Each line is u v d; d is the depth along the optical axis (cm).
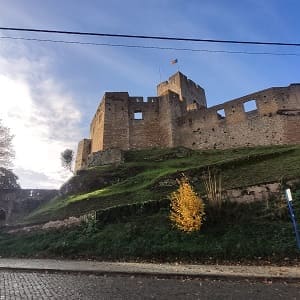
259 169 2933
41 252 2130
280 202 2038
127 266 1538
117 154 4653
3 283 1203
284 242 1642
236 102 4950
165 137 5462
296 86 4622
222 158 4059
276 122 4506
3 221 4044
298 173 2417
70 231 2325
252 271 1313
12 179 5088
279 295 970
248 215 1972
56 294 1012
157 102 5806
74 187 4044
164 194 2875
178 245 1775
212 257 1630
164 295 987
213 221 1927
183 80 6756
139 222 2133
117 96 5803
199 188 2817
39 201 4394
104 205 2969
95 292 1035
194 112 5362
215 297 956
